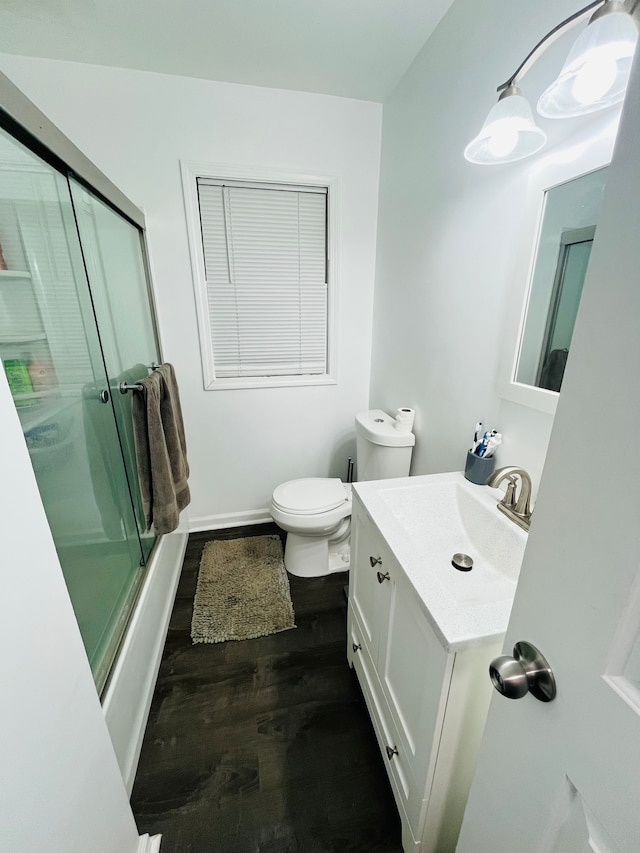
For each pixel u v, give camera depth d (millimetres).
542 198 860
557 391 860
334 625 1547
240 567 1890
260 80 1560
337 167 1786
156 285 1769
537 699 421
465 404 1229
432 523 1081
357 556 1152
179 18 1216
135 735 1074
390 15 1198
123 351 1449
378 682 1012
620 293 292
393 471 1634
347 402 2223
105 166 1584
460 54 1128
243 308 1962
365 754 1089
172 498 1422
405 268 1610
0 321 852
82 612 1016
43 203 982
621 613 312
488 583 874
